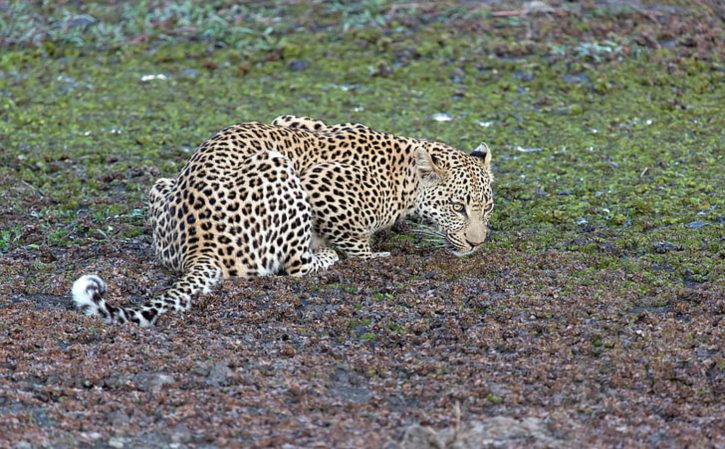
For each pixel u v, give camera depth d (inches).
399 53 821.9
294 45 834.8
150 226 535.2
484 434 320.2
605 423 331.6
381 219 493.4
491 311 415.8
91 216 548.1
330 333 402.9
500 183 597.0
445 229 486.6
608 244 499.8
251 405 341.7
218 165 454.6
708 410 340.2
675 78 783.7
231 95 770.2
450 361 374.6
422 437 314.0
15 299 437.1
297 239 456.8
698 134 687.1
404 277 455.8
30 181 615.2
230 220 441.7
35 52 845.2
